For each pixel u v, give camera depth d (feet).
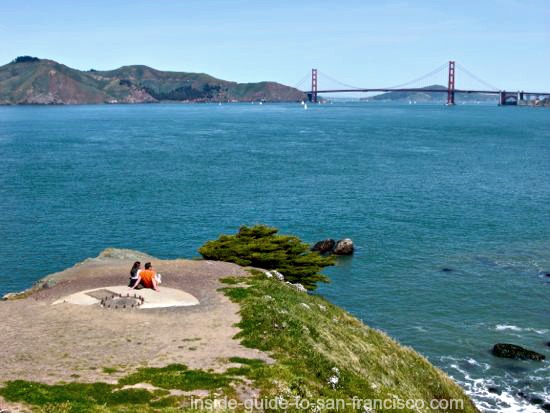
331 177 355.77
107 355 68.80
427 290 163.53
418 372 95.35
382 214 256.52
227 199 285.64
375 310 149.28
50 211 255.09
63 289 103.24
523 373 117.80
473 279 172.76
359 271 179.93
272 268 138.41
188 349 71.56
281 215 253.44
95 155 463.01
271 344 74.64
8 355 67.92
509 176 363.76
